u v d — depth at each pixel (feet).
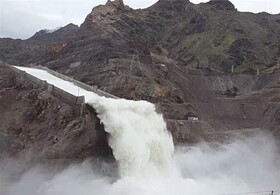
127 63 363.97
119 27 465.88
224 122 385.29
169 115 328.08
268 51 579.89
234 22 635.66
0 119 273.95
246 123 395.55
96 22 448.24
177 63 505.66
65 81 333.83
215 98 426.10
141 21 597.11
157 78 374.43
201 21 629.51
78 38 438.40
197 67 518.78
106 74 349.00
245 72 528.22
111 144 231.30
